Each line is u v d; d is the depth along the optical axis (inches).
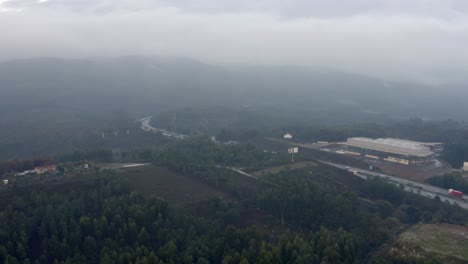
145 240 3946.9
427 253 3607.3
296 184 5147.6
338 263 3398.1
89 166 5792.3
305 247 3543.3
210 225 4286.4
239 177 5866.1
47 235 3927.2
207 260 3533.5
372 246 4060.0
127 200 4549.7
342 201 4729.3
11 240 3762.3
